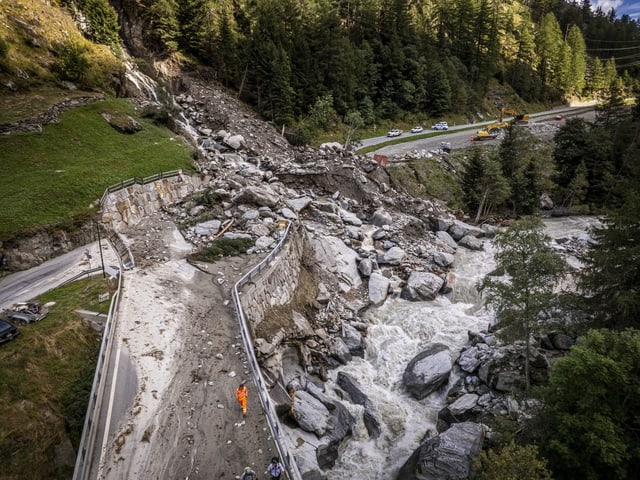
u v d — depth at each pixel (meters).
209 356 21.47
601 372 16.55
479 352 29.36
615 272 24.36
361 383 28.25
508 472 14.95
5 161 36.34
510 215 62.97
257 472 15.47
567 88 125.44
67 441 17.06
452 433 21.80
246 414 18.00
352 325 33.28
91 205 35.25
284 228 36.56
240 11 81.50
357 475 21.77
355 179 56.25
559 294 27.33
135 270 29.34
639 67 142.38
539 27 140.88
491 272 42.50
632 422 17.64
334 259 40.44
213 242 33.72
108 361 20.48
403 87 88.50
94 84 53.22
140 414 17.75
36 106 43.56
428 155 69.81
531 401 23.66
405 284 39.88
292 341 28.02
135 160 43.94
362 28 93.75
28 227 30.72
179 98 67.81
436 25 113.56
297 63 75.44
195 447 16.38
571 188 65.94
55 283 27.50
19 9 51.97
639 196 24.97
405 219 51.94
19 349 19.52
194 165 48.00
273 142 63.88
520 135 65.38
